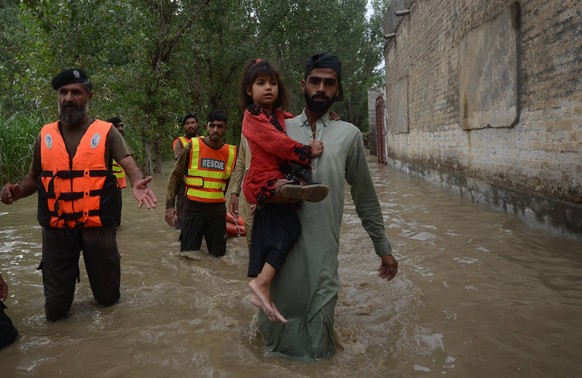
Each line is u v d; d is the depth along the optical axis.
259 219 2.95
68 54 12.57
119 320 3.68
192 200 5.54
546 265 4.79
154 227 7.45
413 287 4.22
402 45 16.30
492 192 8.22
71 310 3.93
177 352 3.05
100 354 3.07
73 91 3.64
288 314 2.94
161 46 16.84
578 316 3.52
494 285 4.25
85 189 3.66
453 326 3.39
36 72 13.33
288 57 26.11
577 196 5.70
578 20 5.54
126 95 15.61
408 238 6.12
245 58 22.89
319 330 2.88
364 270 4.83
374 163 23.00
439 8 11.27
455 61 10.22
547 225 6.30
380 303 3.88
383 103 22.17
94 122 3.79
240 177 5.21
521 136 7.14
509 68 7.34
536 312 3.61
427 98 12.91
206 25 20.72
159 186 13.33
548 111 6.30
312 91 2.93
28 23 12.73
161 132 17.34
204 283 4.62
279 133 2.75
